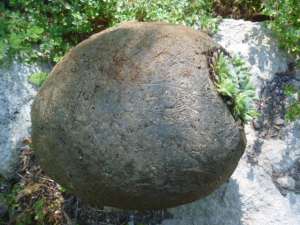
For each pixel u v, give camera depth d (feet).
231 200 11.33
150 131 8.60
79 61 9.37
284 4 12.39
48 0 13.00
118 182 8.84
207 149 8.77
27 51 12.47
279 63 12.64
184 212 11.32
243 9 14.07
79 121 8.91
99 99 8.84
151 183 8.76
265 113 12.25
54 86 9.44
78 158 8.98
